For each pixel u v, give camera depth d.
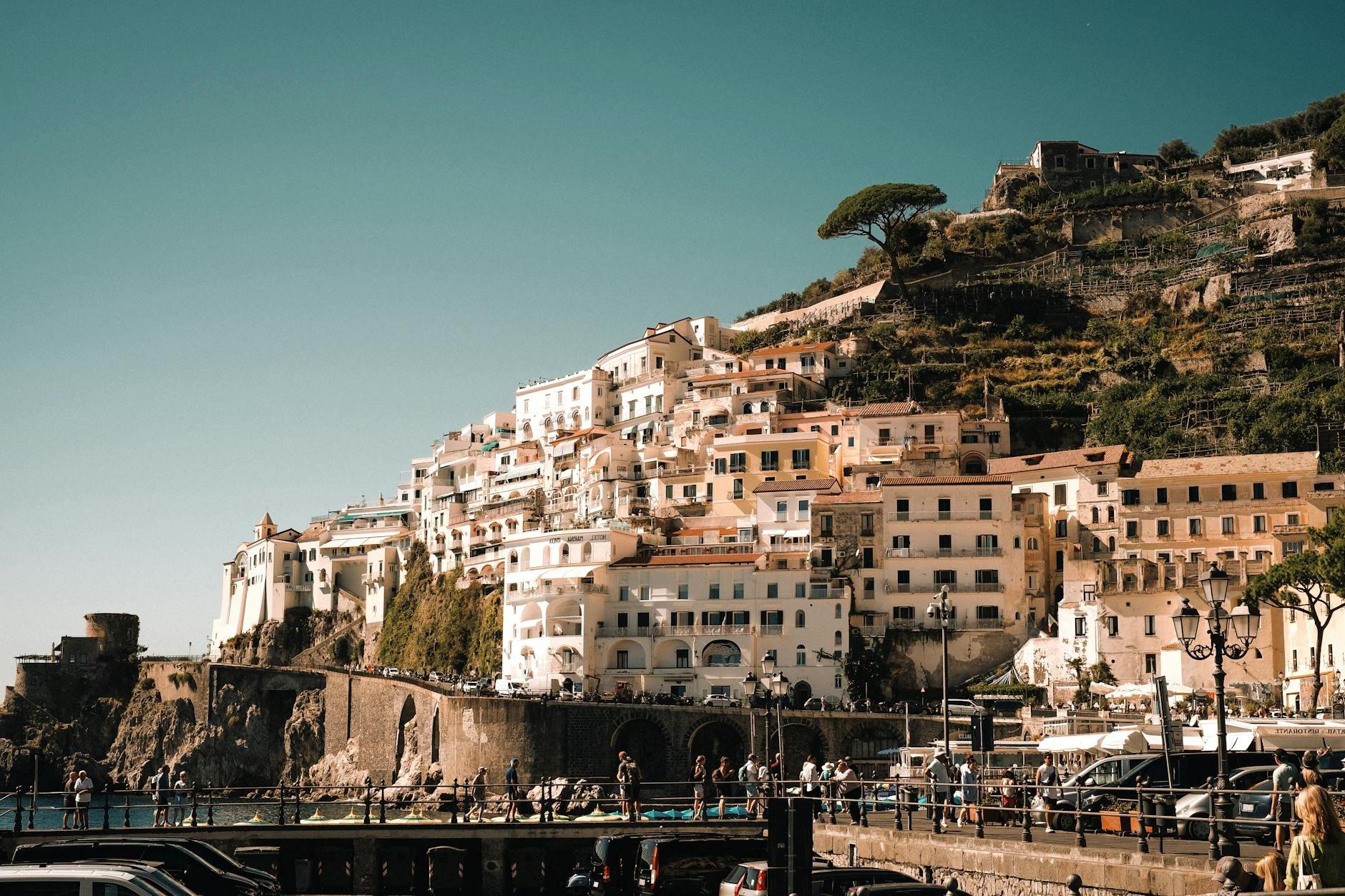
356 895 68.88
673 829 66.62
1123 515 146.50
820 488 163.62
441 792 139.62
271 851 68.75
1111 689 129.75
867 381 198.62
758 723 127.56
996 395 187.50
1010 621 146.75
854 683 145.62
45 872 39.88
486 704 138.25
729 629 149.88
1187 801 47.91
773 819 34.81
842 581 150.88
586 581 155.38
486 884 69.06
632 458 194.12
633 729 132.75
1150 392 180.38
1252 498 141.88
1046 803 54.00
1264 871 26.25
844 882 41.00
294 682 194.25
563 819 72.81
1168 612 131.25
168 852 52.56
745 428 187.12
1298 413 162.12
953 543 150.62
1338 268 196.25
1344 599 97.31
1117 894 41.72
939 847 51.81
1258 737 60.25
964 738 119.75
